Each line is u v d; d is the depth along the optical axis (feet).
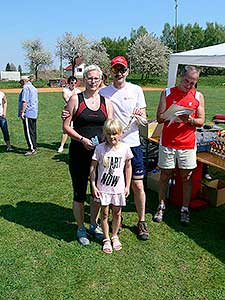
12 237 12.46
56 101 66.23
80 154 11.34
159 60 168.35
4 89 111.04
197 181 15.48
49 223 13.58
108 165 10.93
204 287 9.86
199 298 9.42
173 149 12.89
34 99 23.39
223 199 15.44
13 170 20.45
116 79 11.51
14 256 11.24
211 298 9.43
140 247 11.88
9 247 11.78
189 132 12.75
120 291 9.64
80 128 11.22
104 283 9.97
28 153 23.95
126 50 213.46
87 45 204.23
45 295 9.43
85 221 13.76
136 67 171.73
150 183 17.29
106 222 11.52
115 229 11.84
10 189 17.30
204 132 16.56
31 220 13.83
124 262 10.99
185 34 219.00
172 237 12.63
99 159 11.06
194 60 20.43
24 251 11.53
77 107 11.07
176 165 13.21
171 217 14.30
